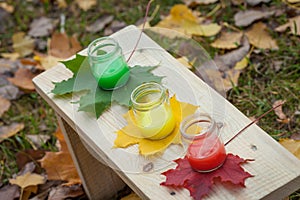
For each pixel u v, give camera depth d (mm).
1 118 1523
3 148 1452
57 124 1482
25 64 1624
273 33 1538
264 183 962
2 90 1579
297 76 1436
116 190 1331
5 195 1355
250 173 978
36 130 1479
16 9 1793
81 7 1728
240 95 1429
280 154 992
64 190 1337
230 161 986
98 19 1706
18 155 1409
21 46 1678
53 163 1343
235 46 1511
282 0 1591
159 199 973
